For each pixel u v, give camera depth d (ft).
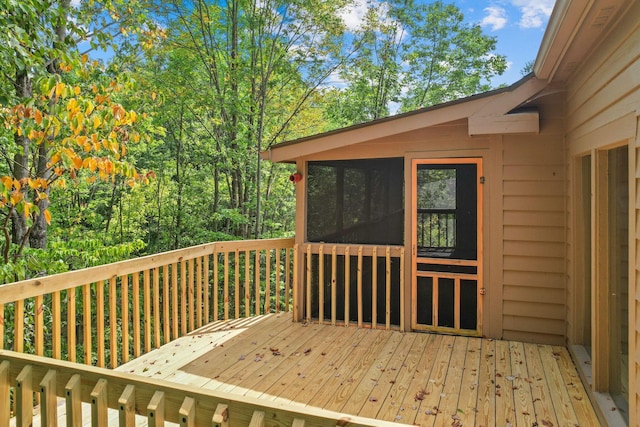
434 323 15.16
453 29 48.78
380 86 47.34
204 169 41.83
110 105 14.28
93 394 5.28
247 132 35.91
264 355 12.94
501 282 14.37
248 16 34.88
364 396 10.19
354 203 16.29
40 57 13.70
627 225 8.46
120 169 14.02
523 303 14.17
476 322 14.69
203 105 35.04
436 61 49.34
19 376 5.99
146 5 29.63
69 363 5.90
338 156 16.40
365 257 16.21
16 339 9.09
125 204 44.39
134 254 42.83
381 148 15.79
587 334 12.09
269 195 44.86
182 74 34.42
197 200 43.65
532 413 9.35
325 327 15.94
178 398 4.95
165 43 32.37
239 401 4.61
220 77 36.68
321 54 37.81
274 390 10.53
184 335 14.75
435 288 15.12
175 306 14.32
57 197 31.14
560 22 8.39
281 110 39.99
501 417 9.18
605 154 9.75
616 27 8.09
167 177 45.14
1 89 12.96
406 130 14.66
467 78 48.91
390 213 15.80
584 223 12.20
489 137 14.44
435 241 15.12
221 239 36.58
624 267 8.61
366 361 12.46
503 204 14.29
